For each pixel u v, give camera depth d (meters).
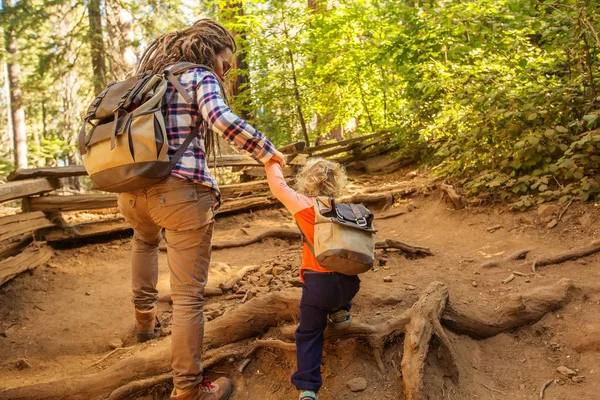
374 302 3.17
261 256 4.64
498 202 5.05
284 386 2.72
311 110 9.69
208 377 2.88
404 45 7.06
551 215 4.48
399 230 5.17
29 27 15.75
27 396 2.74
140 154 2.32
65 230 4.99
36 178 4.84
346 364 2.68
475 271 3.76
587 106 4.95
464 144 5.75
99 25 14.27
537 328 3.01
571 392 2.54
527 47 6.05
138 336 3.32
